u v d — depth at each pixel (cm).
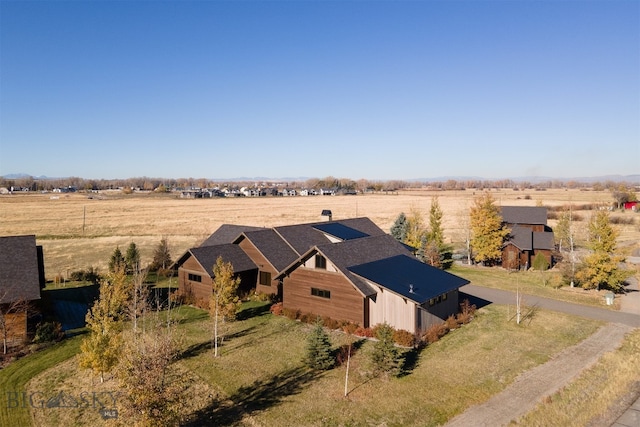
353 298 3003
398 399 1998
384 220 9569
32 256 2997
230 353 2556
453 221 9588
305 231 4259
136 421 1483
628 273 3838
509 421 1808
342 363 2403
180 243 6662
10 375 2259
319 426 1778
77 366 2364
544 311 3409
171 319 3188
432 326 2961
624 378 2208
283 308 3362
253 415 1862
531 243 5144
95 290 3944
